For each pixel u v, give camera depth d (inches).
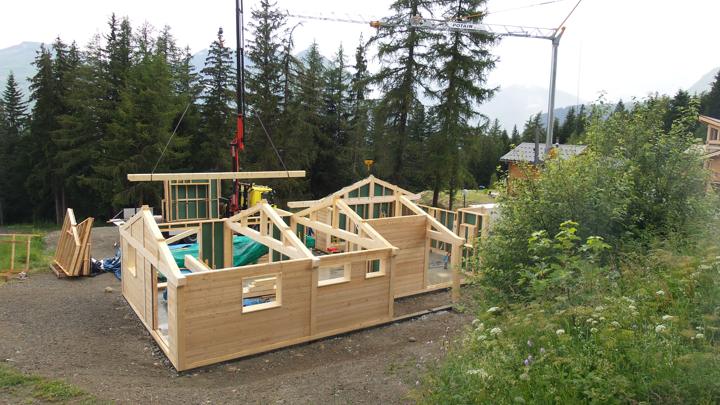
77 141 1256.8
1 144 1509.6
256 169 1168.8
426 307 453.4
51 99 1318.9
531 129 2394.2
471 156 991.6
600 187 290.0
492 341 185.8
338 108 1382.9
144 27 1534.2
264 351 336.2
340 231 466.0
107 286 495.8
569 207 286.2
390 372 262.8
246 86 1165.7
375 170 1039.6
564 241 230.7
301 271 347.3
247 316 326.0
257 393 248.4
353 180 1338.6
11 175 1491.1
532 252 274.5
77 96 1235.9
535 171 324.2
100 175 1219.2
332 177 1364.4
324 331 366.6
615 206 283.3
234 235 572.7
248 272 322.0
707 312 182.2
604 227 284.0
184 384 281.4
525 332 192.7
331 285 365.4
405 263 485.4
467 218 616.7
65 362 297.1
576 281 216.8
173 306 303.7
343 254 369.1
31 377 256.7
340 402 226.2
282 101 1192.8
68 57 1347.2
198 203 701.3
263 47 1165.7
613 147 329.4
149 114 1148.5
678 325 174.2
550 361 167.5
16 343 321.7
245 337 327.0
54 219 1525.6
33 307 411.5
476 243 312.8
